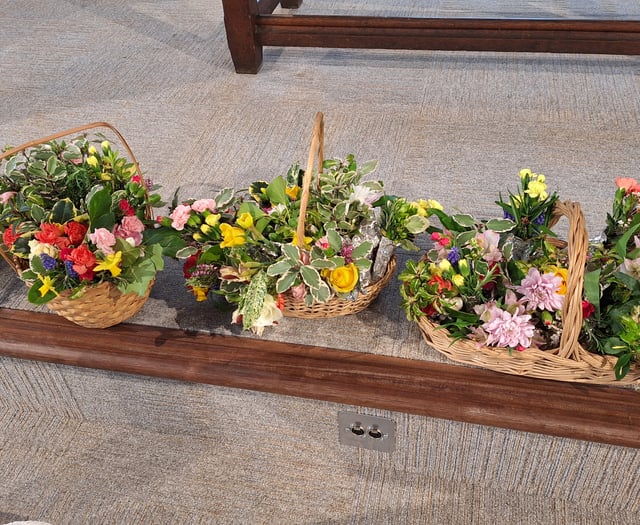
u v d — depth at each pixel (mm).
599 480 1157
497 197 1689
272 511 1238
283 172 1833
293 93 2180
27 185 1212
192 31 2605
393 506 1233
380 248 1158
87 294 1124
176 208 1187
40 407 1431
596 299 976
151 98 2189
